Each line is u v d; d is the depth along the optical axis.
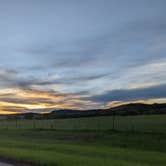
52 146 27.16
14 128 61.62
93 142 34.22
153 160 18.41
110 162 16.73
